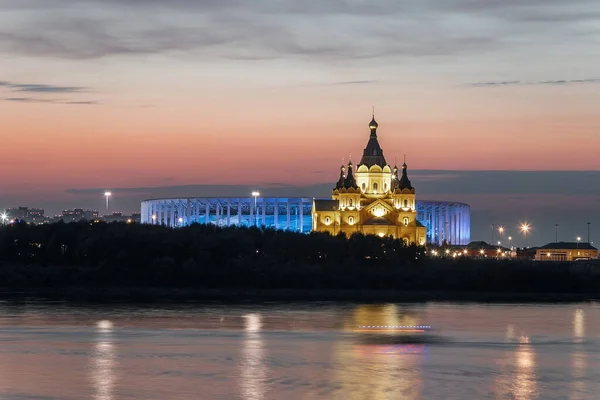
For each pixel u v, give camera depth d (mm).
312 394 174000
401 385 181875
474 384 183375
